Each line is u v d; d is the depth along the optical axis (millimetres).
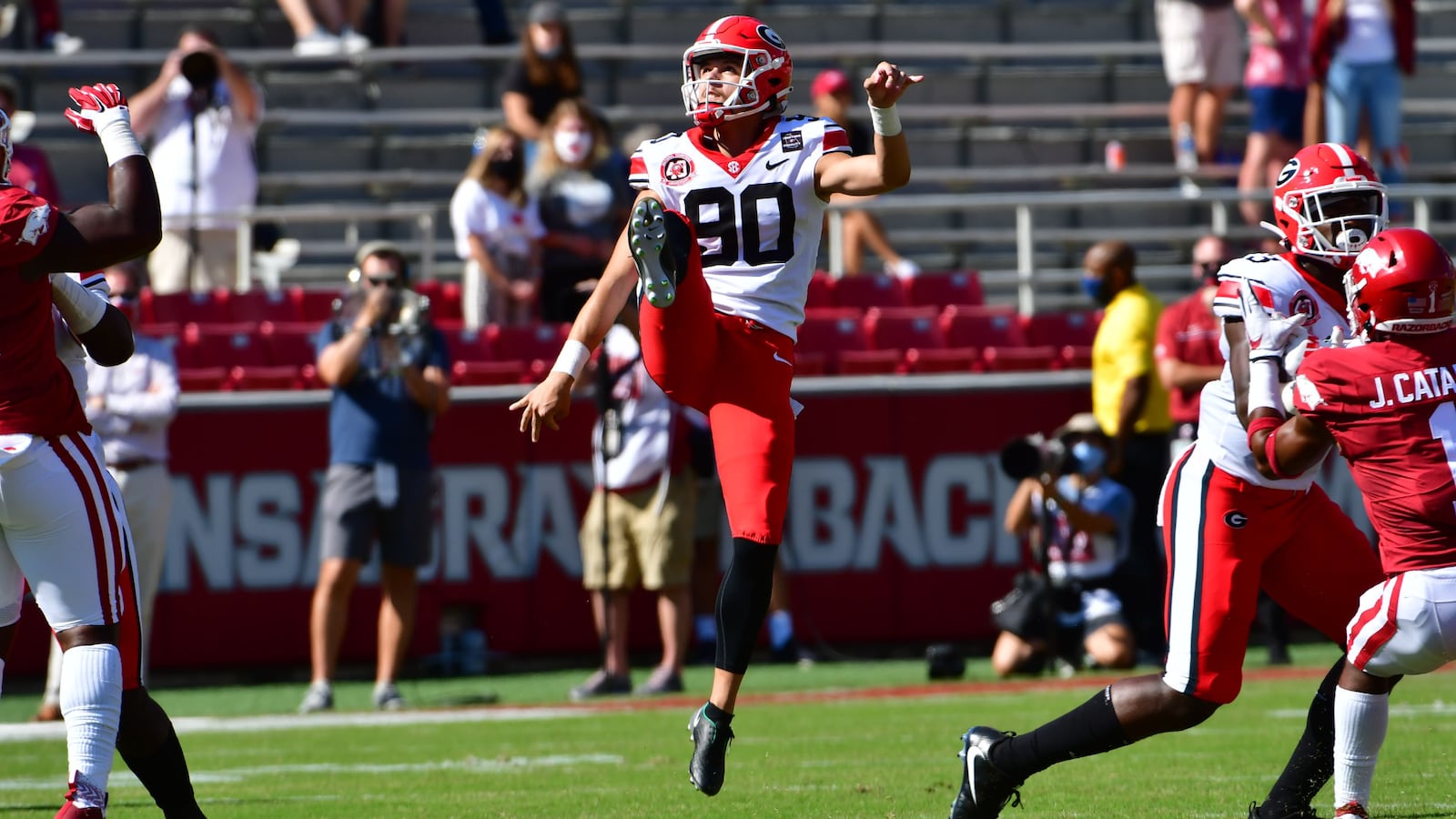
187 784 15023
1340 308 14812
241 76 47000
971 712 28766
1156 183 57688
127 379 31953
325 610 32719
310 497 38906
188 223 46031
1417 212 47000
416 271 54000
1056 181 58719
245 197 47031
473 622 39375
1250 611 14797
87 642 13805
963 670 35969
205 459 38500
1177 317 36094
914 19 62969
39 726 31500
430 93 58938
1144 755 21984
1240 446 14758
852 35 62719
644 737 26156
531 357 41312
